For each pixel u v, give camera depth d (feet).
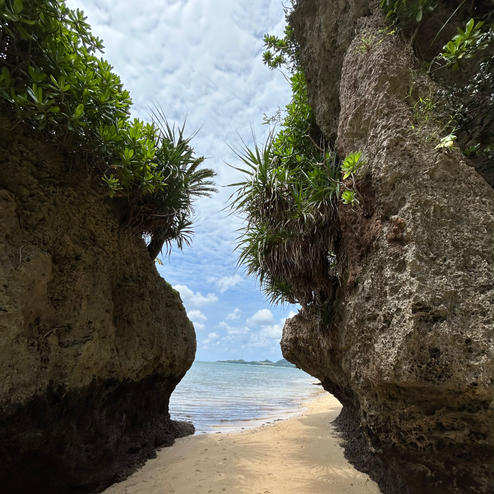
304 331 15.90
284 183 13.02
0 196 9.10
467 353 6.72
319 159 15.51
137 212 14.55
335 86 15.20
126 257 14.48
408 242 7.95
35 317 9.77
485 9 10.01
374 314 8.48
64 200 11.28
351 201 9.95
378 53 10.16
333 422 20.89
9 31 8.90
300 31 18.20
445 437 7.39
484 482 6.97
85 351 10.77
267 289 16.78
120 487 11.74
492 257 7.35
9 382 8.48
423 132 8.84
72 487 10.74
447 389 6.84
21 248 9.27
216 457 14.19
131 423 14.24
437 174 8.26
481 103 8.77
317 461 13.30
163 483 11.76
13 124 9.86
